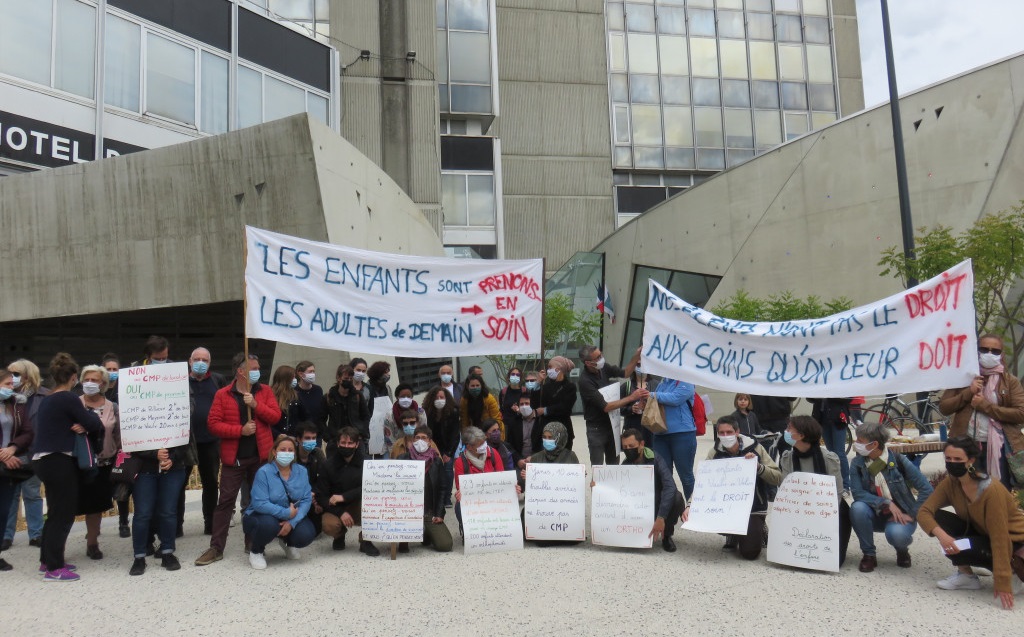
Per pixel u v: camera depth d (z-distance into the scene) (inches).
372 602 215.0
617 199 1461.6
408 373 805.2
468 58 1302.9
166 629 194.5
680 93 1498.5
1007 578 204.1
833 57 1560.0
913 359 249.1
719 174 840.3
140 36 671.8
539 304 330.3
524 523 291.6
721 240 835.4
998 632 184.4
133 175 524.1
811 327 271.4
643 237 981.2
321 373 510.9
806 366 270.2
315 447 287.4
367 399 338.0
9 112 582.6
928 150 651.5
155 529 278.1
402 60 1167.6
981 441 243.1
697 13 1523.1
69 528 247.6
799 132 1528.1
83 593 228.2
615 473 280.8
